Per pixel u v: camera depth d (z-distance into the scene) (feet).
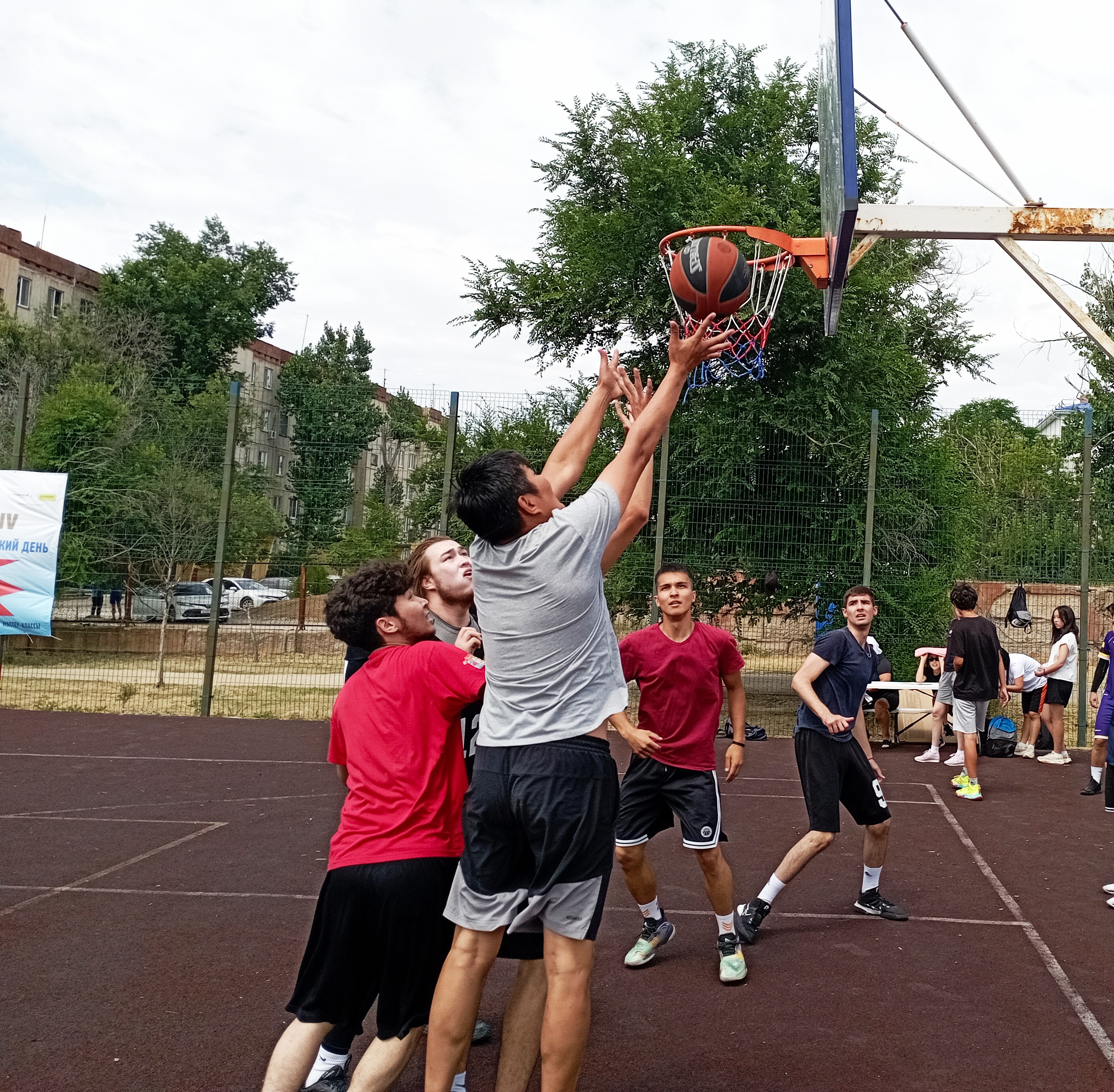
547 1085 9.05
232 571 46.70
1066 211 25.07
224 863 21.44
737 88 69.15
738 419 44.39
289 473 45.68
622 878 20.98
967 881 21.03
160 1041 12.70
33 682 51.11
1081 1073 12.22
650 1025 13.50
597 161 67.26
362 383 45.47
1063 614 37.01
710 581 43.50
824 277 27.22
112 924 17.26
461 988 9.20
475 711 10.82
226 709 46.44
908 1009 14.16
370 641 10.76
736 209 56.13
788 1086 11.80
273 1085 9.40
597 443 48.62
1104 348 25.00
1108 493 42.57
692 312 15.98
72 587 47.52
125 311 140.46
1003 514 42.80
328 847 22.95
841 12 21.49
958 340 83.87
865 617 17.61
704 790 15.33
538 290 66.54
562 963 9.09
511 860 9.31
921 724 40.40
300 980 9.90
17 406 47.44
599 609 9.52
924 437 44.39
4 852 22.03
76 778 30.78
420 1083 11.82
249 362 170.50
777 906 19.15
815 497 43.16
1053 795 30.83
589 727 9.18
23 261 138.31
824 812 17.17
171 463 46.26
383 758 9.93
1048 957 16.33
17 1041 12.63
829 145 24.53
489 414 44.60
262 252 153.79
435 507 44.86
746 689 45.19
